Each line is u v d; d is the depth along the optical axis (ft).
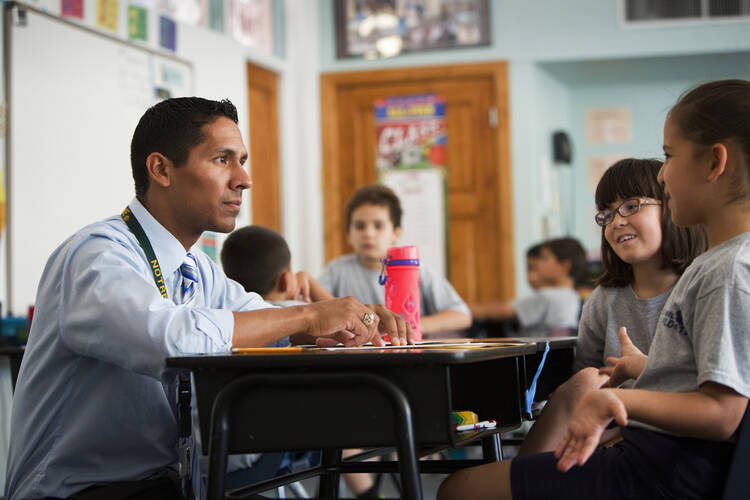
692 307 3.61
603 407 3.37
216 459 3.40
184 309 3.91
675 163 3.77
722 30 16.94
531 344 4.33
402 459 3.29
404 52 17.60
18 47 10.30
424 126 17.65
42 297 4.37
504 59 17.37
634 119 20.12
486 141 17.48
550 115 18.83
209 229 4.73
